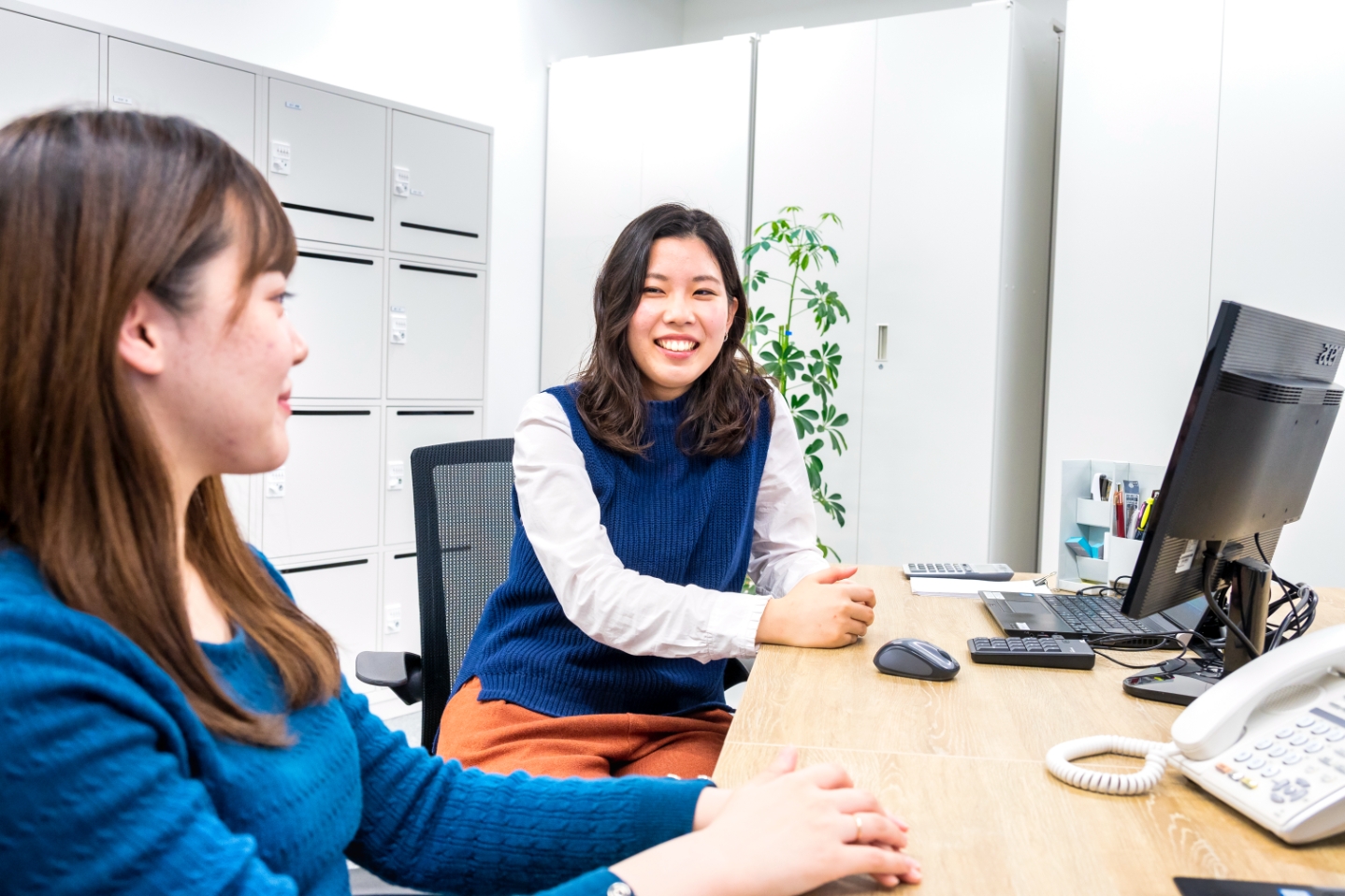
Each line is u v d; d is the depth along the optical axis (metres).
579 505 1.35
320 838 0.65
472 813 0.82
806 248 3.53
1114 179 3.07
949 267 3.31
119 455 0.55
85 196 0.53
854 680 1.15
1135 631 1.34
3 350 0.53
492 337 4.08
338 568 3.10
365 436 3.16
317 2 3.41
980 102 3.24
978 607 1.55
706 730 1.35
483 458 1.70
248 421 0.60
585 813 0.80
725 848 0.66
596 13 4.52
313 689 0.70
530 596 1.41
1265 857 0.71
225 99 2.78
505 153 4.09
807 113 3.58
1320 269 2.78
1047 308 3.68
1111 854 0.71
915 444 3.40
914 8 4.26
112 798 0.50
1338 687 0.81
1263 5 2.83
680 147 3.90
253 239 0.60
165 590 0.57
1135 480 1.86
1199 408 0.98
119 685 0.52
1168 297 3.01
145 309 0.56
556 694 1.33
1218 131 2.91
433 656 1.58
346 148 3.06
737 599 1.32
